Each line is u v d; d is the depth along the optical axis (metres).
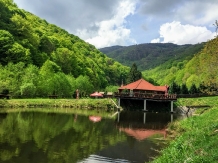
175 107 64.50
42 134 29.69
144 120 47.47
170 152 16.69
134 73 107.62
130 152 23.38
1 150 22.09
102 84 146.38
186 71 161.62
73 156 21.44
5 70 71.88
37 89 74.88
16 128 32.75
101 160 20.69
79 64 125.31
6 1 121.31
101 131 33.88
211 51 35.09
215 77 35.81
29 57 89.12
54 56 111.38
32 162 19.36
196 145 16.55
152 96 63.38
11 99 64.31
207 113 31.39
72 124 38.62
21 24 104.06
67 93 84.31
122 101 67.62
